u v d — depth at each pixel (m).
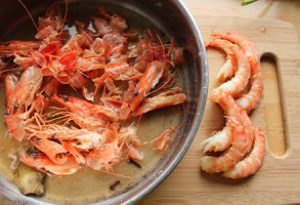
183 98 0.34
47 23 0.35
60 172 0.32
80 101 0.33
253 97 0.34
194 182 0.32
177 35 0.35
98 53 0.34
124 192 0.32
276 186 0.33
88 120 0.33
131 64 0.35
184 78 0.35
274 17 0.38
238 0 0.38
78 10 0.36
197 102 0.31
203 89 0.30
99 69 0.34
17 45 0.34
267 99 0.35
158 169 0.32
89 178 0.32
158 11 0.35
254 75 0.34
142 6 0.36
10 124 0.32
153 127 0.33
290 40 0.36
